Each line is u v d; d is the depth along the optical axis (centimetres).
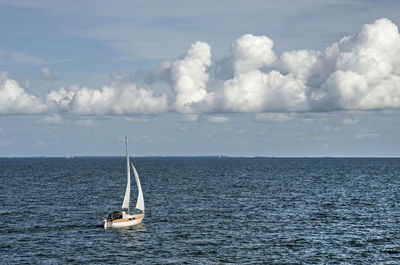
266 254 5488
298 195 11600
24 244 5900
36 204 9656
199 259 5266
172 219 7775
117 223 6988
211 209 8969
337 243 6044
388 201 10394
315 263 5153
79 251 5588
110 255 5419
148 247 5794
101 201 10338
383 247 5859
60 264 5062
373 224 7381
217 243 6003
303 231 6781
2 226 7056
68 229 6875
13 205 9469
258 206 9438
